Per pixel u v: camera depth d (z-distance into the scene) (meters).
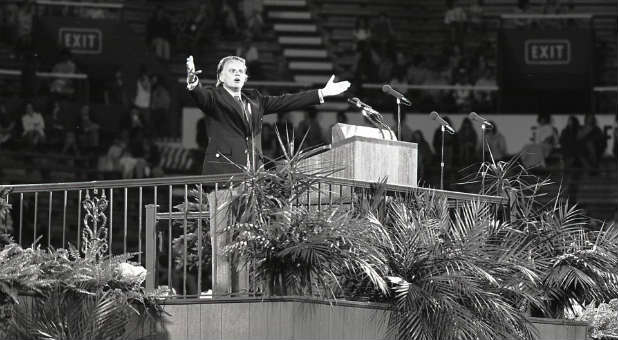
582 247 21.88
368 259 19.39
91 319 19.17
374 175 20.80
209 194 19.88
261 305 19.11
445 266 19.81
